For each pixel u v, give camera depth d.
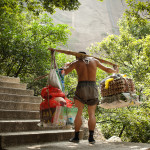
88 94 3.71
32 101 5.66
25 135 3.32
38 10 7.65
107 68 4.06
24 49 9.42
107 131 11.04
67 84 10.48
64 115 3.26
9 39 9.51
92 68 3.83
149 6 7.16
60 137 3.91
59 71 3.73
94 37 31.84
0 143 3.00
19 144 3.21
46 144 3.46
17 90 5.76
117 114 9.20
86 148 3.01
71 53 3.85
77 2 6.73
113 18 34.69
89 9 36.28
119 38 14.71
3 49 9.30
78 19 34.66
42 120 3.31
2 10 9.22
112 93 4.00
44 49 9.79
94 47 14.87
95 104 3.77
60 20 33.75
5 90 5.52
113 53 14.48
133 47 13.80
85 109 10.06
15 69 10.30
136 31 19.33
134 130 9.37
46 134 3.65
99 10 36.06
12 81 6.56
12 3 7.78
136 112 9.36
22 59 9.56
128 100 3.89
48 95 3.24
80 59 3.93
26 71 10.23
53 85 3.42
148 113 9.34
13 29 10.25
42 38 10.88
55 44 11.45
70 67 3.90
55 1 6.71
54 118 3.19
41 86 10.05
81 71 3.80
